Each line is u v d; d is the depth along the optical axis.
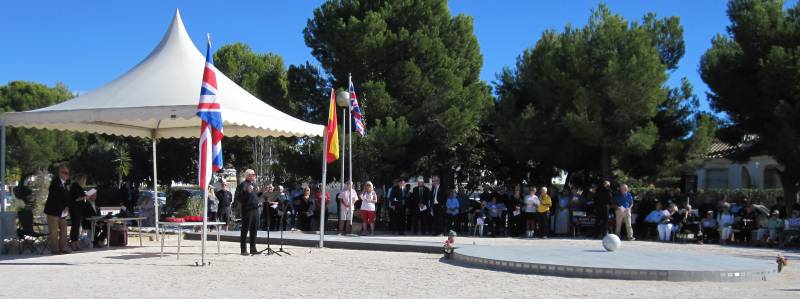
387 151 26.72
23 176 49.34
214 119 12.14
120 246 15.82
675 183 31.72
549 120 25.20
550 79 25.02
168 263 12.48
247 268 11.91
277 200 22.50
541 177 29.86
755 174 33.75
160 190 49.19
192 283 10.02
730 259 12.97
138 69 14.94
